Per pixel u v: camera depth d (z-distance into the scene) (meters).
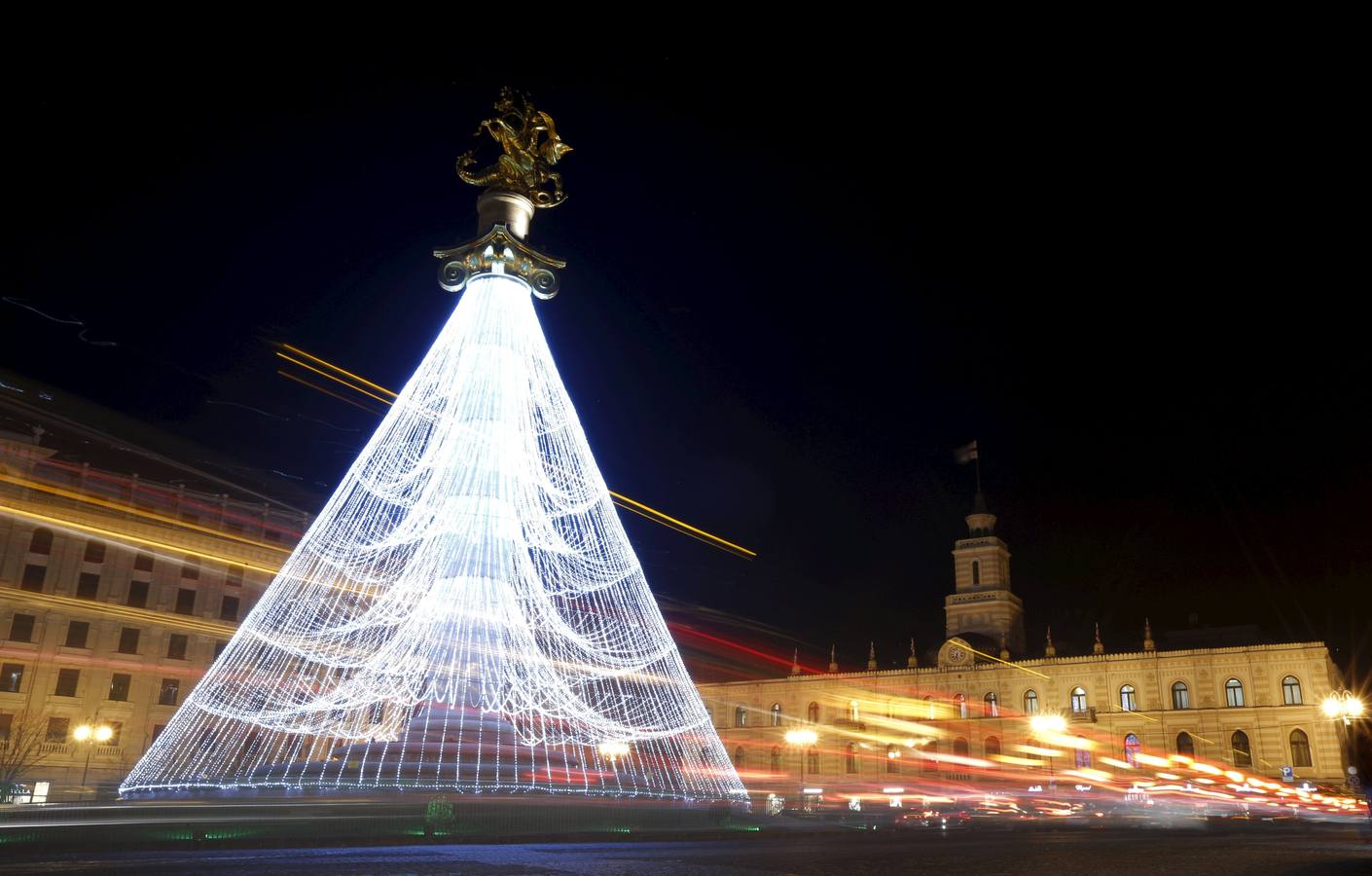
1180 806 78.88
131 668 79.12
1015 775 96.75
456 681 40.22
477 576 42.09
